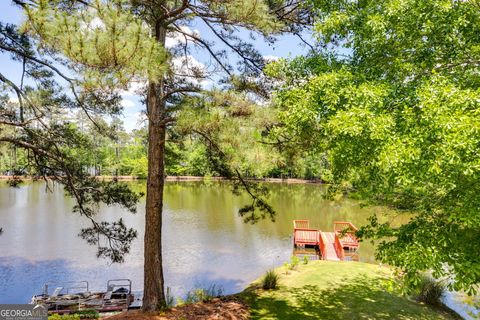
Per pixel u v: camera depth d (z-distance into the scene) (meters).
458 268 4.89
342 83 6.18
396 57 6.38
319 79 6.25
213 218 29.75
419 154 4.62
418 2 5.89
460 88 5.61
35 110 7.76
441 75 5.93
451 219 4.97
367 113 5.22
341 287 10.67
